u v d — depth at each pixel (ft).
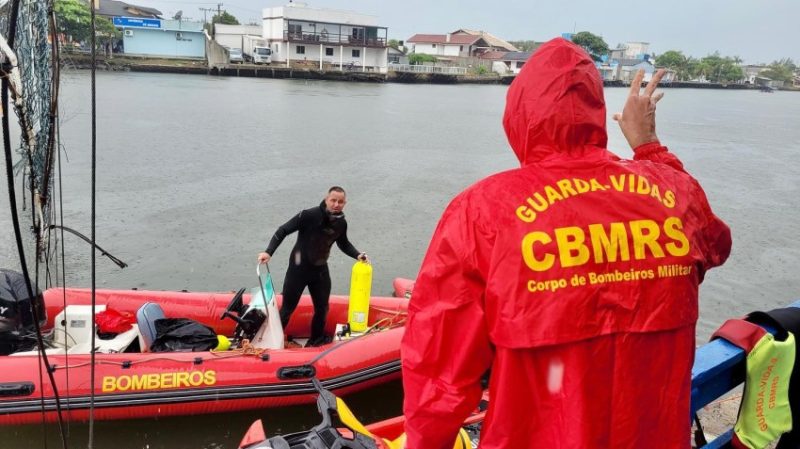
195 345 18.56
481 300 4.42
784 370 7.94
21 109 11.25
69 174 48.78
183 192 46.24
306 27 208.95
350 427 9.09
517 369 4.26
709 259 5.07
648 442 4.38
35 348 17.94
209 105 108.27
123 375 16.99
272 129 84.28
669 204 4.63
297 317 21.85
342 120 100.58
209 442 17.52
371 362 19.10
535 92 4.61
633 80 5.73
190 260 32.68
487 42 292.61
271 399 17.97
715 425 12.25
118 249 33.40
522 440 4.36
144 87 134.92
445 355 4.44
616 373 4.25
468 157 71.82
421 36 296.10
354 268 20.97
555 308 4.17
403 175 58.70
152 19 195.11
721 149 91.30
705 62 414.82
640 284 4.32
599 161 4.61
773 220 47.88
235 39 226.58
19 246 8.18
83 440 17.08
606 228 4.35
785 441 8.59
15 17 8.05
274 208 43.39
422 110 127.75
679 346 4.46
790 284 34.01
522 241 4.26
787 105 249.55
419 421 4.45
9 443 16.79
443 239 4.52
